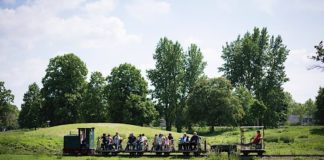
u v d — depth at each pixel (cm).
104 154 4094
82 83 9094
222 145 3538
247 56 10862
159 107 9981
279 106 10688
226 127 9581
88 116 9219
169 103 9931
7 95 12112
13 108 12494
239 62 10994
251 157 3259
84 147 4138
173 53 9944
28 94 11025
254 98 10619
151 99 10069
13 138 4594
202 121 9012
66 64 8875
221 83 8981
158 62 10050
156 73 10044
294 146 4597
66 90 8762
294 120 17450
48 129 5944
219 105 8662
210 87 8919
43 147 4450
